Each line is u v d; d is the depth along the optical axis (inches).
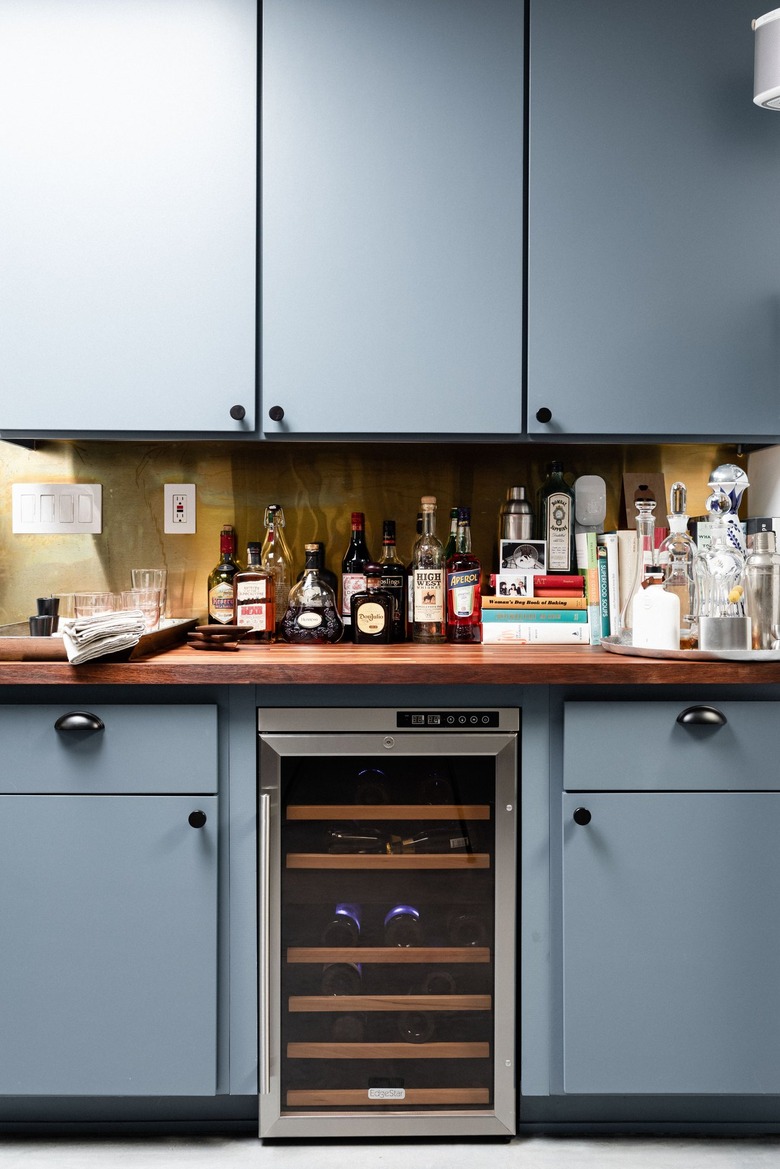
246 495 81.2
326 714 58.3
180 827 57.8
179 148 66.5
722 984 58.7
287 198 66.9
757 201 68.5
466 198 67.4
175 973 58.0
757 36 61.9
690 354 68.6
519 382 68.0
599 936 58.5
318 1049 59.7
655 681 57.2
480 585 76.3
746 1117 62.9
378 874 60.0
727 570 64.7
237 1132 62.2
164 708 57.7
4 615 80.8
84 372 67.1
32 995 57.8
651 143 67.9
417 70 66.9
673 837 58.6
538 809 59.2
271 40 66.4
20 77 66.2
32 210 66.5
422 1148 60.3
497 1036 59.2
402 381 67.7
